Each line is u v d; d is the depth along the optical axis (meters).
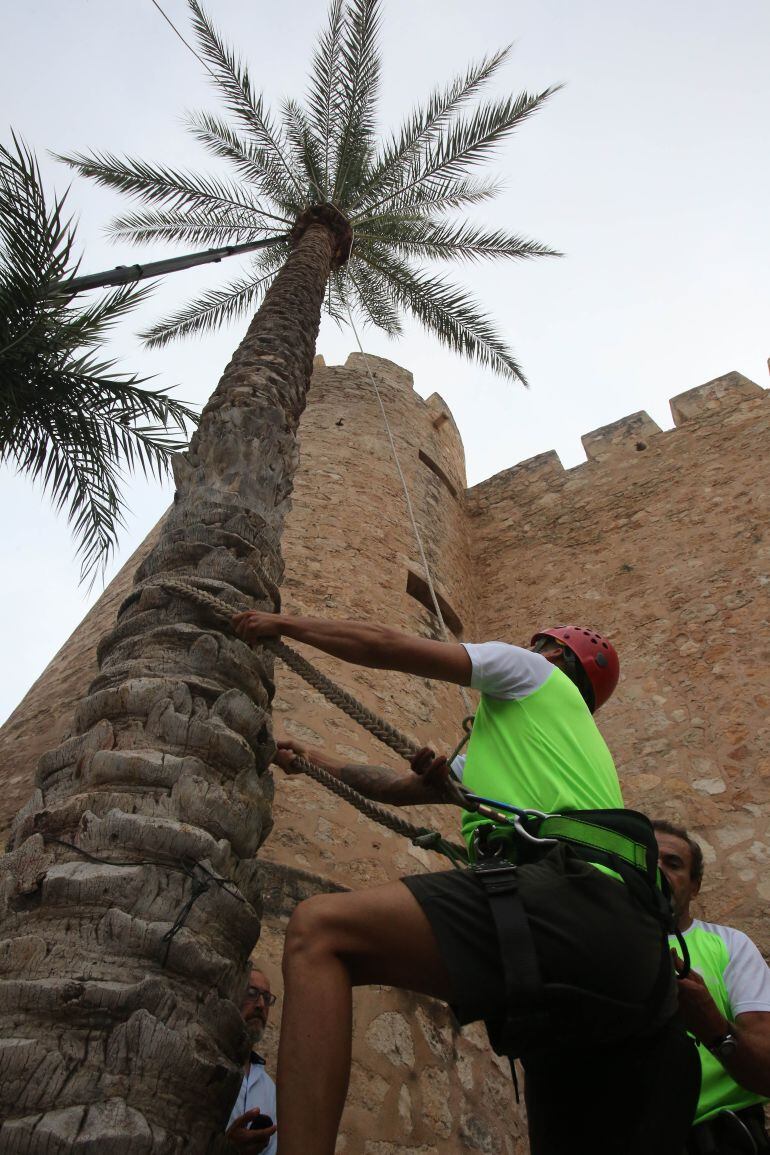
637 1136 2.41
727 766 8.80
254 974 4.41
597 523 13.02
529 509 14.09
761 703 9.17
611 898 2.25
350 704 2.94
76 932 2.16
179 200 12.00
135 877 2.26
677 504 12.39
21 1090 1.88
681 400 13.95
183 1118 1.99
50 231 6.78
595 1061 2.53
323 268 8.70
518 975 2.05
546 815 2.48
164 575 3.40
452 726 8.89
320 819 6.65
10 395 6.87
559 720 2.76
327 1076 1.90
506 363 12.57
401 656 2.88
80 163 11.58
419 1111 5.38
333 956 2.08
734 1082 3.66
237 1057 2.22
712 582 10.88
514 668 2.84
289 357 5.76
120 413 7.52
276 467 4.21
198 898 2.31
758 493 11.62
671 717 9.57
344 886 6.24
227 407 4.60
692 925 4.22
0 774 7.99
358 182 12.22
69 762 2.67
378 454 12.73
